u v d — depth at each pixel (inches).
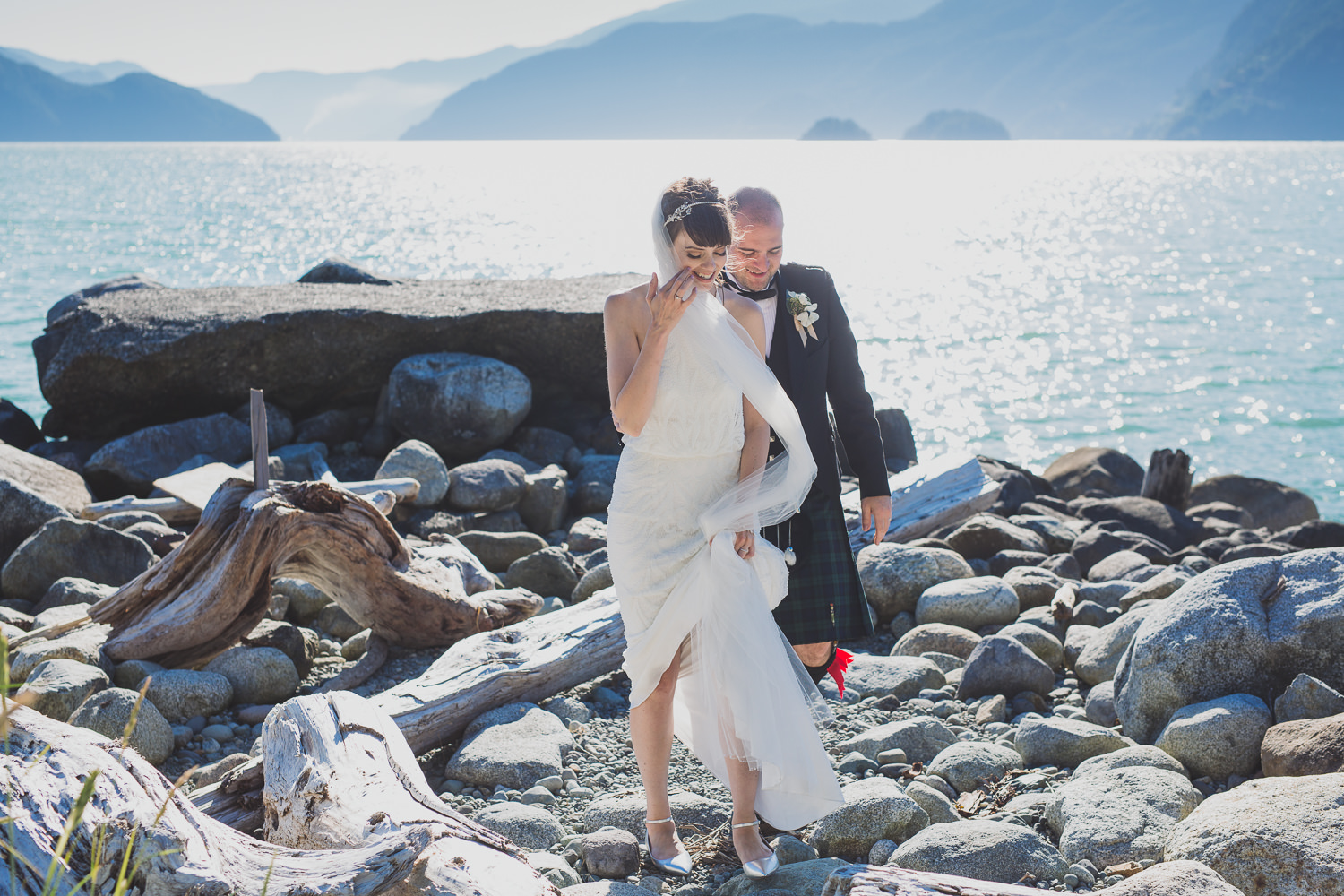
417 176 5007.4
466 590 224.4
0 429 366.3
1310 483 523.2
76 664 166.7
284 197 3166.8
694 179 119.3
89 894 84.2
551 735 160.7
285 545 184.7
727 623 118.7
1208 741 140.8
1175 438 590.6
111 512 274.2
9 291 1039.6
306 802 111.5
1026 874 118.6
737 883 122.1
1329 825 107.8
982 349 816.9
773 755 115.7
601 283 429.7
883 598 224.7
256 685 182.4
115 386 343.9
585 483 314.8
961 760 147.7
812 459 125.7
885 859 127.7
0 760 90.0
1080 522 327.9
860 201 2829.7
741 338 124.5
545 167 6279.5
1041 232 1899.6
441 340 355.3
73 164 6540.4
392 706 159.9
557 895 96.5
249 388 348.2
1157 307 1031.6
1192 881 101.4
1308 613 147.9
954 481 265.7
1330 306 1039.0
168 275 1253.1
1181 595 160.2
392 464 288.4
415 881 92.3
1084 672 183.6
